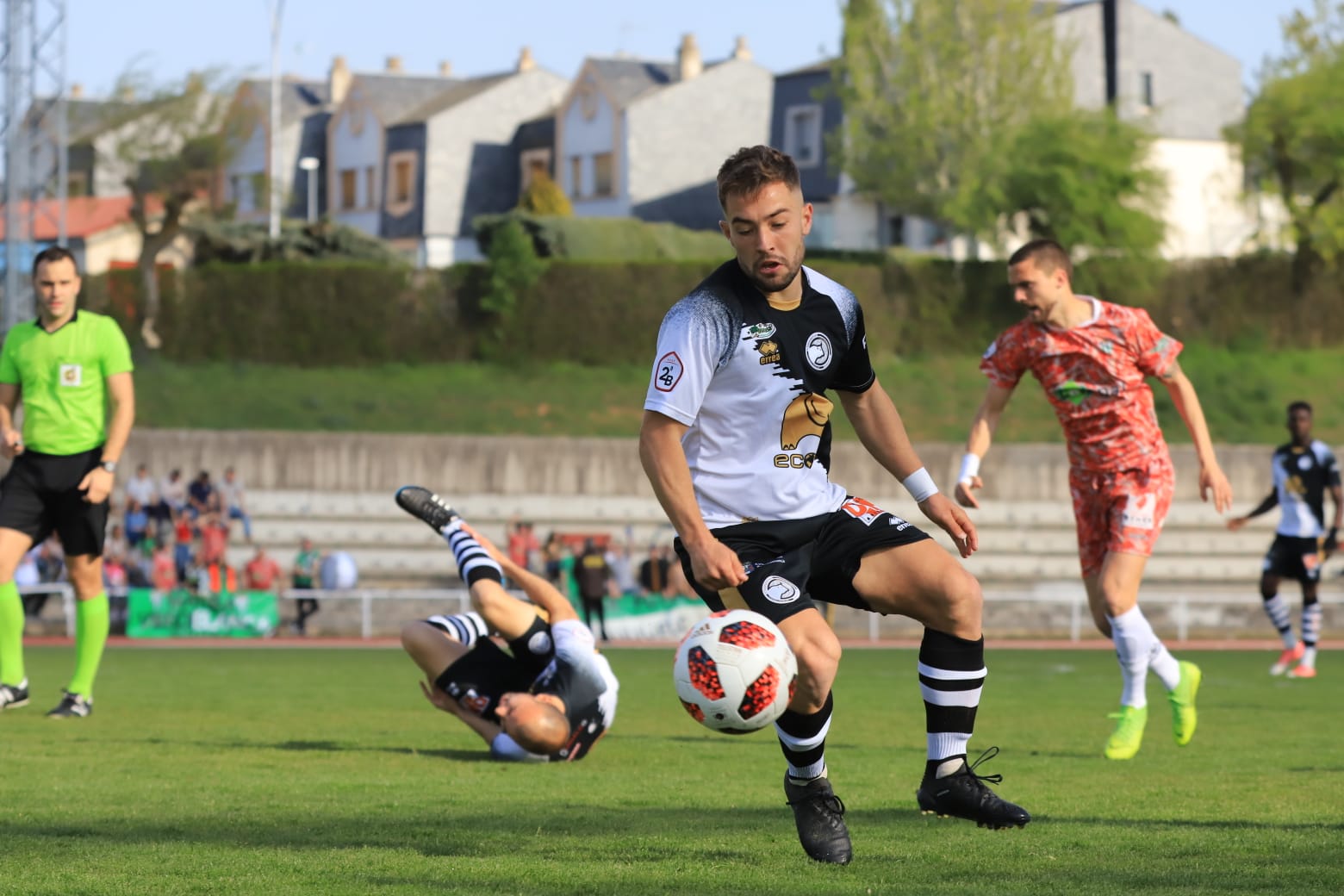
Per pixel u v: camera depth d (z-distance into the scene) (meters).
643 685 24.17
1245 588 51.22
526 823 9.01
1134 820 9.10
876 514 7.87
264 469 51.62
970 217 64.75
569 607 13.43
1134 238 62.38
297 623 44.75
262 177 78.38
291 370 61.69
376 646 38.59
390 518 51.75
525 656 13.33
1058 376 13.26
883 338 61.47
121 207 90.94
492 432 57.00
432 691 13.70
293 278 62.25
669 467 7.31
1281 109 62.88
